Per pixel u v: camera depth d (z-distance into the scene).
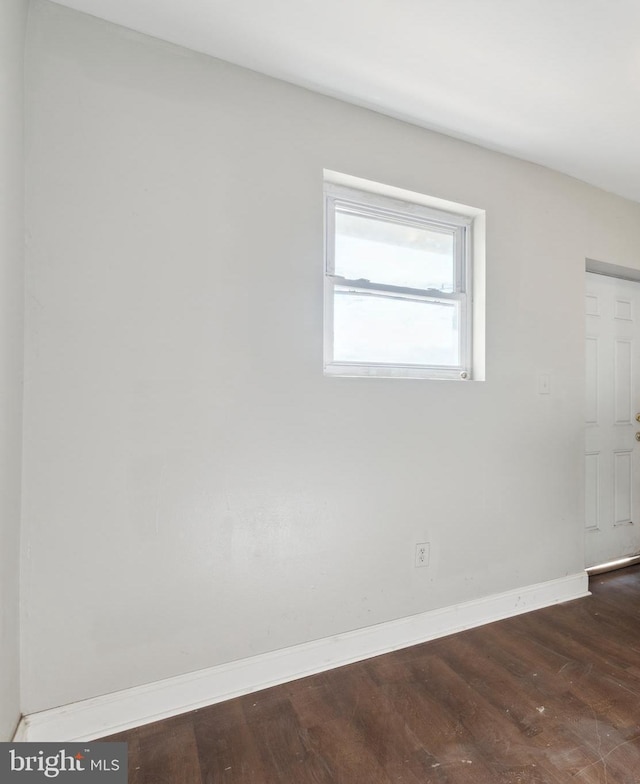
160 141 1.45
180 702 1.44
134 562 1.41
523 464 2.17
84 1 1.30
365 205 1.90
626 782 1.13
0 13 1.04
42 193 1.29
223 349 1.54
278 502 1.62
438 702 1.46
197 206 1.50
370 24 1.36
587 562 2.62
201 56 1.51
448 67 1.54
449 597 1.95
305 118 1.68
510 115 1.83
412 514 1.87
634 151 2.10
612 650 1.77
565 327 2.33
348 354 1.87
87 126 1.35
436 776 1.16
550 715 1.39
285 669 1.60
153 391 1.44
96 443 1.36
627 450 2.80
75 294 1.33
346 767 1.20
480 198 2.06
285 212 1.64
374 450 1.79
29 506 1.27
